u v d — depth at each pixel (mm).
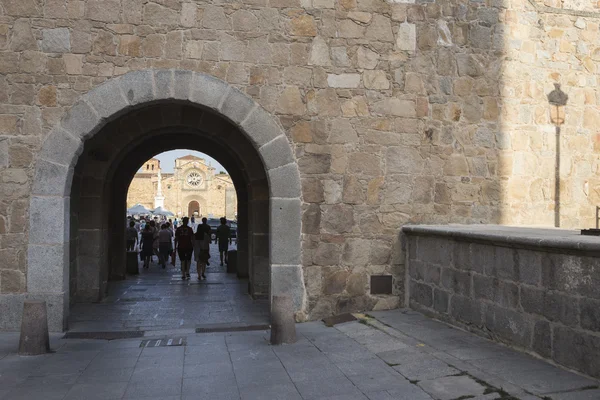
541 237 5266
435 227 7441
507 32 8602
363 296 7961
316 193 7832
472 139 8406
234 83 7656
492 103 8508
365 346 6188
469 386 4629
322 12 7910
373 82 8039
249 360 5777
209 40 7598
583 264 4738
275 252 7707
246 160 10562
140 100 7398
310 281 7781
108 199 11047
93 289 10102
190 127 10773
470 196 8375
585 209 8875
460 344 5977
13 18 7211
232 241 34062
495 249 6016
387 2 8133
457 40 8375
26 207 7152
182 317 8641
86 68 7312
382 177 8055
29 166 7172
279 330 6480
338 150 7910
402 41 8156
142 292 11484
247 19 7703
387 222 8062
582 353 4758
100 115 7309
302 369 5406
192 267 17422
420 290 7742
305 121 7824
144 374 5328
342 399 4527
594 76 9000
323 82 7887
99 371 5441
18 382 5102
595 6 9133
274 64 7762
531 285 5426
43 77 7230
